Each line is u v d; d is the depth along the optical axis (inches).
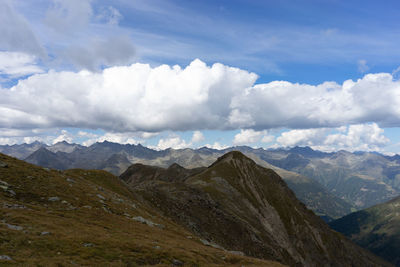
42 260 958.4
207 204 5418.3
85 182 2965.1
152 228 2166.6
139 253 1337.4
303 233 7495.1
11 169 2198.6
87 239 1307.8
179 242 1926.7
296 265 5846.5
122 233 1641.2
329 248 7805.1
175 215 4286.4
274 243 5787.4
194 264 1428.4
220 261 1718.8
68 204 1937.7
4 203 1528.1
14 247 1005.2
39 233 1213.7
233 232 4894.2
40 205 1758.1
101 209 2124.8
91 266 1039.0
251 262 1895.9
